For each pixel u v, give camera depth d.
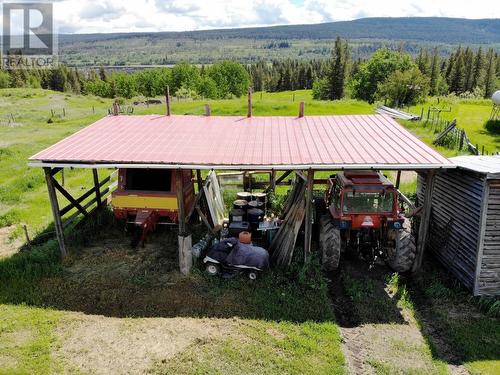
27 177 19.41
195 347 7.98
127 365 7.54
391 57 72.56
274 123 13.55
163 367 7.48
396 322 8.88
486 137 26.39
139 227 12.46
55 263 11.20
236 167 9.63
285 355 7.77
